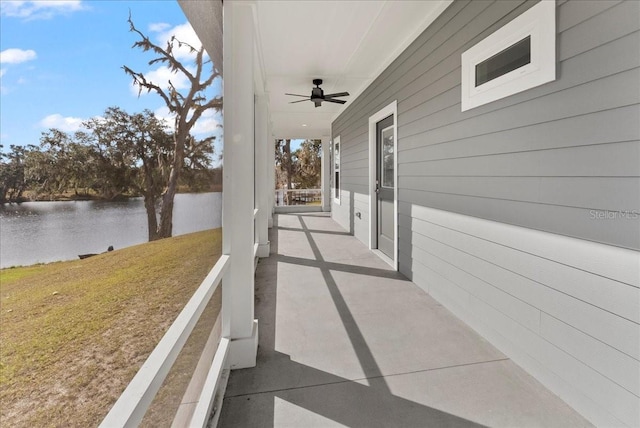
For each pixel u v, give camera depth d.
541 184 1.75
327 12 2.94
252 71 2.06
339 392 1.73
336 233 6.80
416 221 3.45
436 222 3.00
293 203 15.38
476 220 2.38
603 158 1.41
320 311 2.83
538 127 1.76
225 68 1.95
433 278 3.10
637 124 1.27
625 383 1.34
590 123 1.46
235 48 2.02
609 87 1.37
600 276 1.44
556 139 1.64
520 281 1.94
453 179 2.68
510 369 1.93
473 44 2.35
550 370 1.72
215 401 1.58
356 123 6.07
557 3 1.61
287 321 2.63
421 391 1.74
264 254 4.78
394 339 2.32
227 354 1.88
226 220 1.97
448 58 2.71
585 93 1.48
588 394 1.50
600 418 1.44
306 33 3.35
